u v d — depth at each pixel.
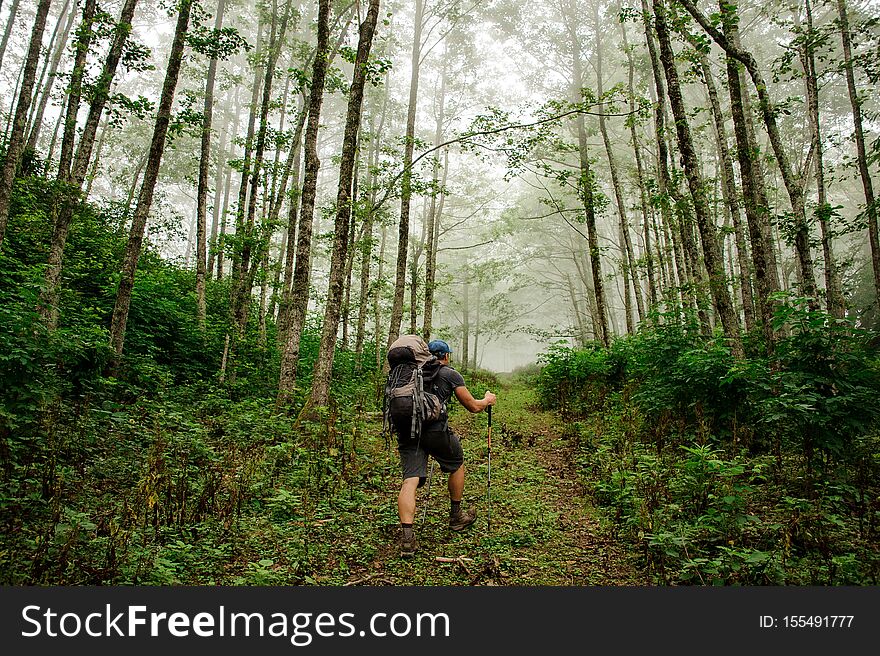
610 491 5.18
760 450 6.30
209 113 14.53
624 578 3.69
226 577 3.52
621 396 9.65
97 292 10.93
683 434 6.68
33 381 5.57
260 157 13.59
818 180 11.69
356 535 4.34
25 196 12.07
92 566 3.36
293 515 4.68
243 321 12.37
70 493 4.55
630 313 18.66
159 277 12.87
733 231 11.37
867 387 5.17
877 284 10.94
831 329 5.44
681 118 8.71
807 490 4.77
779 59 11.45
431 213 20.53
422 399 4.16
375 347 20.42
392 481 6.06
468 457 7.50
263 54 16.06
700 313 10.57
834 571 3.54
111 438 5.99
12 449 4.73
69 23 21.16
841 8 11.21
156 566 3.31
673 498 4.65
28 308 6.25
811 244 10.99
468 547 4.21
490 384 20.34
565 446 8.19
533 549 4.23
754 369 6.19
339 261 8.92
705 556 3.85
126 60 9.09
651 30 12.48
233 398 9.76
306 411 8.02
